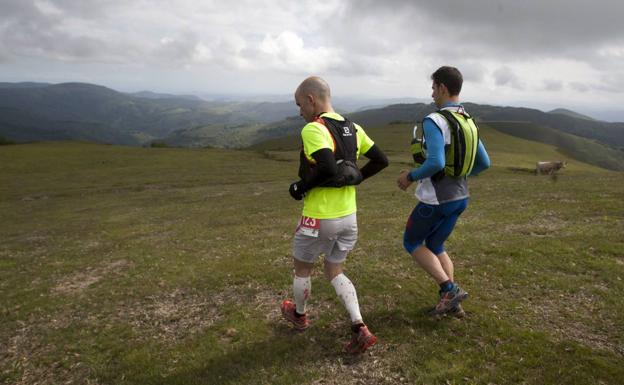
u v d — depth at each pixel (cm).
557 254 789
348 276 742
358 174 434
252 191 3155
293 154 7238
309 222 434
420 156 479
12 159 6412
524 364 435
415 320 543
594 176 2656
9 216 2836
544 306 575
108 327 650
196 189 3600
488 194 1869
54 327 677
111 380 499
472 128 459
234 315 632
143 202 2972
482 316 541
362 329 452
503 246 875
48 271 1091
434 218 481
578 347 459
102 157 6712
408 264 800
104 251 1316
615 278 654
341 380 441
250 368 480
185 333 600
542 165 4069
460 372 430
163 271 943
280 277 791
